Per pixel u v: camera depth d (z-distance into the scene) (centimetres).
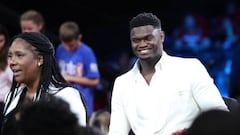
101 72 1048
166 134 430
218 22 1212
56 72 429
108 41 1306
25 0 1295
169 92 432
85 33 1316
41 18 771
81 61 760
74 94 418
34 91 429
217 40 1189
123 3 1345
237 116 216
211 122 216
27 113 237
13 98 434
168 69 437
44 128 232
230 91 1041
